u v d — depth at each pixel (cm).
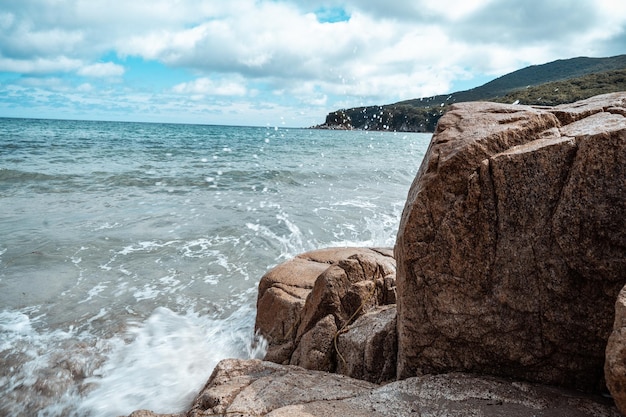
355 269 467
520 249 282
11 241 800
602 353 274
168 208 1086
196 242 852
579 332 275
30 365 470
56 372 463
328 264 600
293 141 3922
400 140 4581
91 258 753
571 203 265
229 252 811
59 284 655
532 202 278
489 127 317
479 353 306
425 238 307
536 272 280
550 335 283
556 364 288
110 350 508
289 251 830
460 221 296
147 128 6556
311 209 1130
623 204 253
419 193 309
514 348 294
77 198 1145
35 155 1914
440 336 314
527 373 296
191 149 2577
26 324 546
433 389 292
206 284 683
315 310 461
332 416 267
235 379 355
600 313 268
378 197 1331
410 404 277
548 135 296
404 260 317
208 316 595
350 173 1772
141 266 734
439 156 310
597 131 264
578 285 271
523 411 258
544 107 358
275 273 568
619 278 258
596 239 261
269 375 358
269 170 1711
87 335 532
